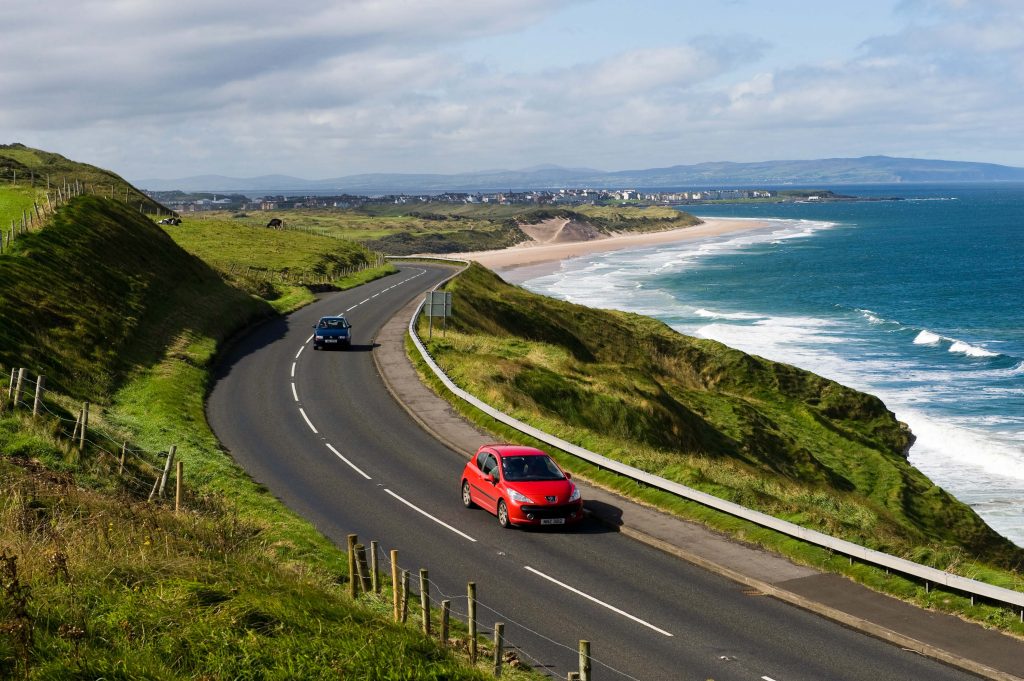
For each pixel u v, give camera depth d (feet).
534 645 50.26
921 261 579.89
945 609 54.85
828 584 59.67
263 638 38.22
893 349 270.87
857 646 50.78
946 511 138.21
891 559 58.65
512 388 129.80
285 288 260.62
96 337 127.13
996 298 398.21
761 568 62.90
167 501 71.51
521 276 504.43
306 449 98.89
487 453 78.84
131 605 39.22
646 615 55.21
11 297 122.11
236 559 52.26
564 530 73.51
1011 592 51.70
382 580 60.13
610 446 96.27
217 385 132.05
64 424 82.74
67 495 60.18
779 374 201.26
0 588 36.96
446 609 46.21
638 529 72.23
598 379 150.30
